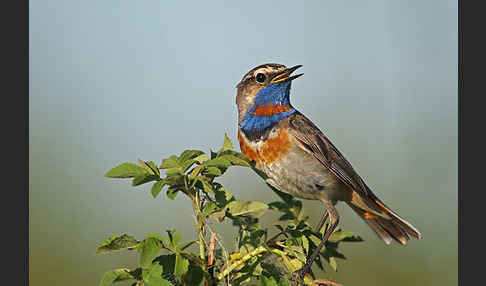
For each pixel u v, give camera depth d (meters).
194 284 6.77
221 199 7.43
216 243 7.42
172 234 6.71
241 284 7.33
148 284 6.16
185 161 7.10
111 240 6.29
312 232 8.22
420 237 11.17
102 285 6.19
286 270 7.57
